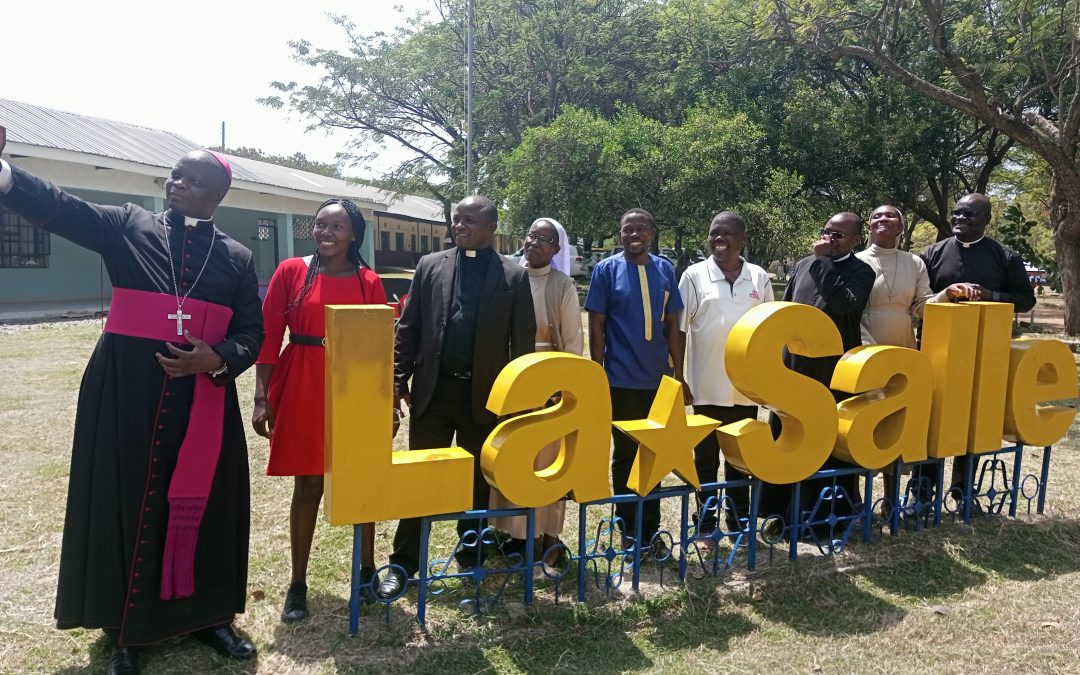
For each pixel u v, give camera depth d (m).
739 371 3.38
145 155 15.26
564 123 16.62
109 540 2.57
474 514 3.04
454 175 23.78
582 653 2.89
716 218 3.98
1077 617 3.22
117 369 2.59
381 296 3.37
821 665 2.85
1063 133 11.17
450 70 23.16
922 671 2.82
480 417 3.39
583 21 21.47
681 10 18.62
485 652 2.87
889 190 18.14
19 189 2.40
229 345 2.74
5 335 11.45
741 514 4.10
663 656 2.89
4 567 3.51
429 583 3.44
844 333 4.02
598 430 3.15
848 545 3.92
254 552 3.78
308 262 3.27
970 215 4.34
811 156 17.84
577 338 3.82
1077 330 12.90
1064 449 5.90
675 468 3.31
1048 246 26.30
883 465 3.80
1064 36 10.30
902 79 11.31
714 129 15.79
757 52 17.31
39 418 6.37
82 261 17.61
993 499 4.33
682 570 3.43
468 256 3.45
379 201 25.39
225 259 2.83
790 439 3.63
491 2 22.00
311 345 3.16
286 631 2.99
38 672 2.68
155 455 2.60
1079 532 4.14
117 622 2.59
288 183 20.36
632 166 15.65
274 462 3.13
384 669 2.74
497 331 3.37
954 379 3.95
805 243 15.45
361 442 2.76
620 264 3.84
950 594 3.44
